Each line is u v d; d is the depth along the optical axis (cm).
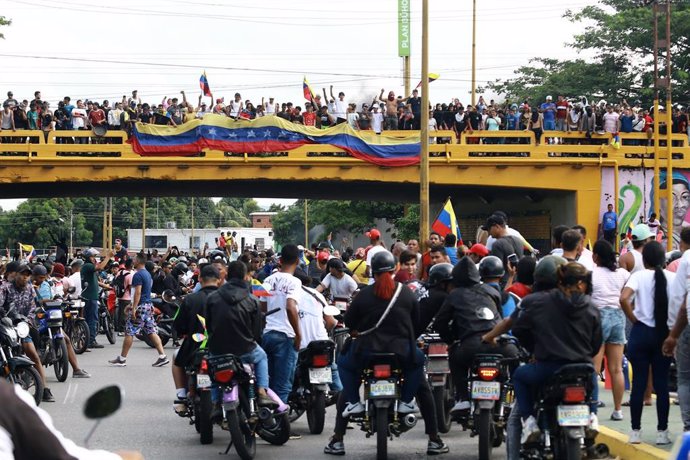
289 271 1473
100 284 3372
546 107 4500
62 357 2164
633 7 7381
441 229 2628
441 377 1438
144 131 4103
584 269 1054
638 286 1273
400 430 1277
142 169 4166
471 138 4544
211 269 1469
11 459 470
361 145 4241
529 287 1423
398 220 7394
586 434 1043
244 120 4159
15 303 2033
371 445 1431
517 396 1075
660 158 4550
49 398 1873
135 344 3106
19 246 5162
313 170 4259
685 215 4572
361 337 1259
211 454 1364
